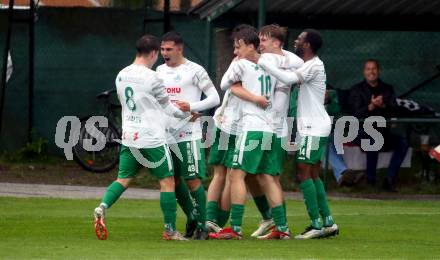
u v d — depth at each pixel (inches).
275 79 1299.2
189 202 1316.4
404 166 2011.6
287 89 1309.1
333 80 2202.3
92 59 2210.9
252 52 1286.9
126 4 2322.8
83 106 2212.1
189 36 2206.0
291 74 1290.6
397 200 1868.8
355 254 1155.3
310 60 1315.2
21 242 1222.3
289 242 1275.8
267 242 1269.7
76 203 1700.3
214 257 1095.6
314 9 2042.3
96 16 2212.1
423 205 1786.4
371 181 1955.0
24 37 2199.8
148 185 1967.3
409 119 1923.0
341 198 1872.5
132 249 1161.4
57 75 2208.4
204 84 1299.2
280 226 1315.2
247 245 1226.6
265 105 1280.8
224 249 1177.4
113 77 2214.6
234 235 1300.4
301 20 2075.5
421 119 1927.9
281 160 1325.0
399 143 1956.2
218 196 1353.3
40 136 2203.5
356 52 2199.8
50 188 1899.6
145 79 1235.9
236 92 1283.2
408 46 2203.5
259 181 1321.4
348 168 1964.8
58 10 2206.0
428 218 1582.2
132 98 1244.5
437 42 2203.5
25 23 2197.3
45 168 2111.2
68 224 1424.7
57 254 1105.4
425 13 2112.5
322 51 2197.3
